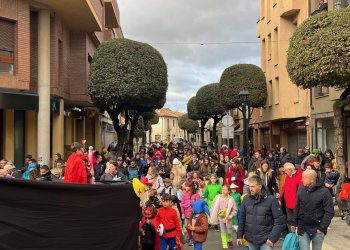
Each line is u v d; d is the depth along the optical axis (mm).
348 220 7902
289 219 9578
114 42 24109
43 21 19500
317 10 23562
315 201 7020
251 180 6652
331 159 16875
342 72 13875
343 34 13812
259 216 6582
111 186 5785
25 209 5172
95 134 32625
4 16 17109
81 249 5516
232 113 49750
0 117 18734
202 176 13969
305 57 14555
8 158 18609
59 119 21891
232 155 17578
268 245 6488
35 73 19547
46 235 5270
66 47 23219
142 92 24156
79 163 8266
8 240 5066
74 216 5457
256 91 32312
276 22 30438
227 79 33219
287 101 28484
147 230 8078
